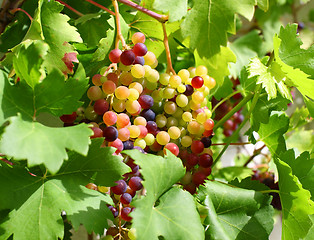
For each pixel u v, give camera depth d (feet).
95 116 2.18
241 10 2.24
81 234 2.79
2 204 1.97
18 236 1.95
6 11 2.45
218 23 2.25
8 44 2.53
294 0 3.81
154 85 2.25
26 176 2.05
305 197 2.25
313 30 3.92
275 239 3.88
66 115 2.16
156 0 2.24
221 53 2.39
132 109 2.16
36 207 1.99
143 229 1.92
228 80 2.79
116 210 2.19
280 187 2.36
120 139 2.12
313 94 2.39
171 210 2.03
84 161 2.06
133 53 2.15
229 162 3.91
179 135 2.24
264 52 3.47
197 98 2.25
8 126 1.85
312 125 3.76
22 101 1.98
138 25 2.46
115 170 2.05
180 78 2.24
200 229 2.02
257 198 2.30
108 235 2.18
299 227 2.27
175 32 2.44
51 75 1.99
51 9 2.25
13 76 2.22
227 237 2.17
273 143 2.60
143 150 2.19
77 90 2.02
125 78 2.18
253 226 2.26
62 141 1.86
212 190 2.25
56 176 2.07
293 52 2.45
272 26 3.57
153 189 1.99
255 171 3.35
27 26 2.54
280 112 2.64
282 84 2.41
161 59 2.56
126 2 2.31
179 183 2.30
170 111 2.25
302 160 2.42
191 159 2.25
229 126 3.59
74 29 2.26
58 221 1.98
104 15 2.56
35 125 1.91
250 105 2.66
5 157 2.10
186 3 2.27
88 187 2.15
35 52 1.98
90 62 2.37
